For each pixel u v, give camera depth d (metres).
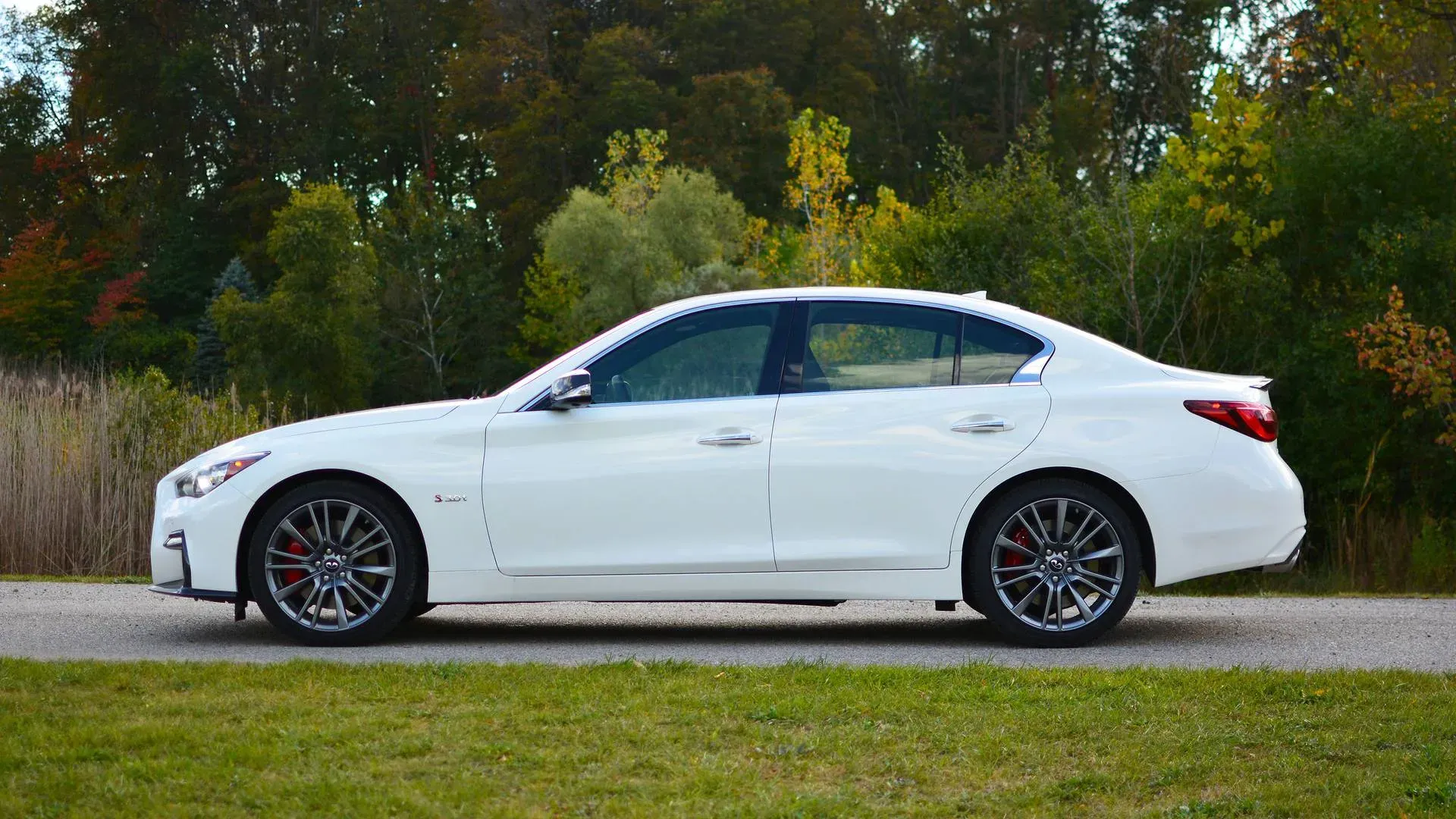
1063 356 6.66
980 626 7.51
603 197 51.09
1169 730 4.52
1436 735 4.45
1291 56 19.75
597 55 56.81
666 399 6.60
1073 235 17.89
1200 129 16.98
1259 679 5.32
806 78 62.25
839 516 6.48
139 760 4.09
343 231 51.88
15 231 65.94
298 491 6.59
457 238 56.62
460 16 65.19
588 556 6.49
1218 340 17.09
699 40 59.28
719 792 3.87
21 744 4.24
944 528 6.48
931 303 6.71
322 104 64.06
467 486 6.50
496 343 56.38
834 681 5.30
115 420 12.25
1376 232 16.02
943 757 4.23
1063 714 4.70
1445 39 18.62
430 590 6.52
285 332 50.75
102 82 63.88
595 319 49.72
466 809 3.69
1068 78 62.03
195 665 5.56
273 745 4.23
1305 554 16.36
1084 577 6.56
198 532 6.59
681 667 5.59
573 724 4.56
